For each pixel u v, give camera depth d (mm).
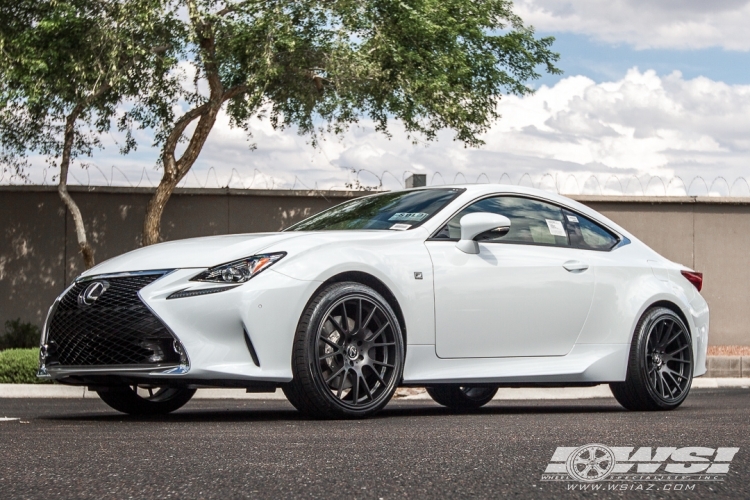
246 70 11594
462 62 12148
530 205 5719
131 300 4480
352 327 4770
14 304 13016
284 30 10789
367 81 11672
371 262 4777
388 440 3518
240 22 10867
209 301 4395
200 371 4324
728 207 14023
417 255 4984
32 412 6109
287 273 4516
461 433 3801
